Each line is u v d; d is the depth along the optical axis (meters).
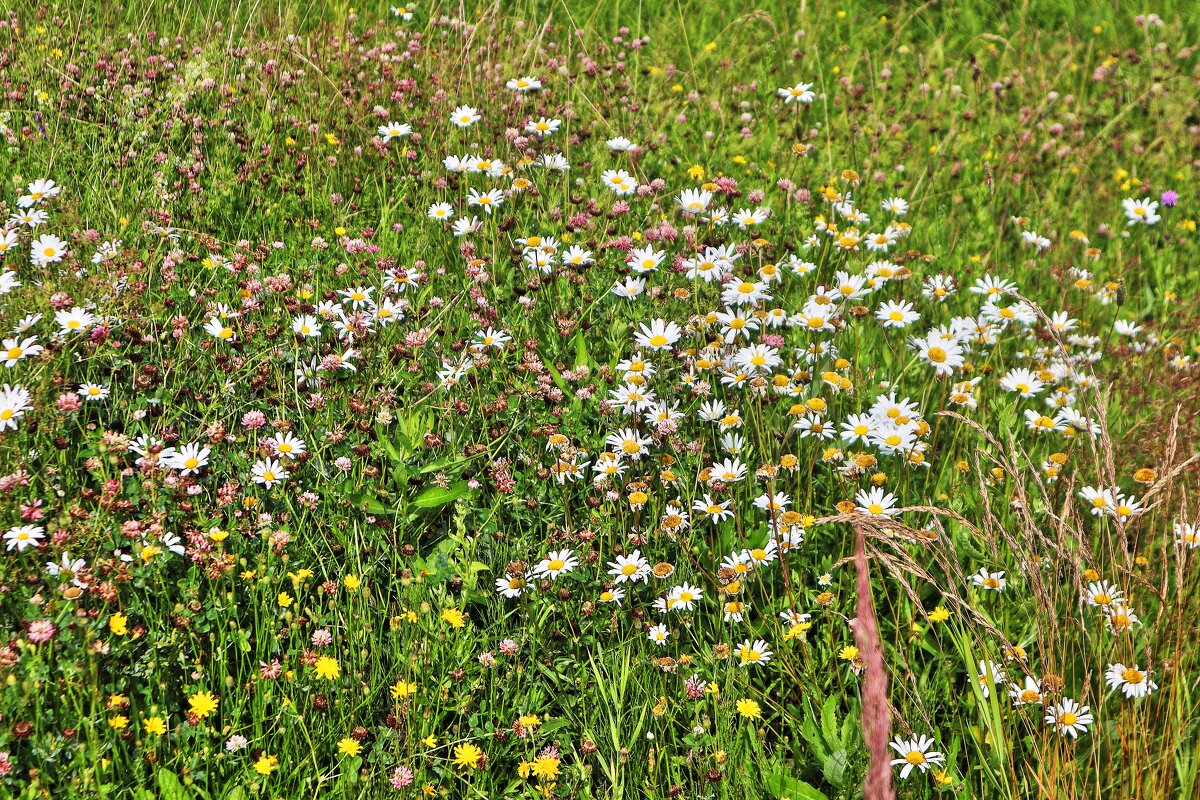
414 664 2.77
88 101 5.05
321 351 3.78
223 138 5.00
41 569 2.79
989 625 2.71
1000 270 5.24
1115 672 2.86
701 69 7.12
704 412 3.64
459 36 6.60
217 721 2.79
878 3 8.98
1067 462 3.71
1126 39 8.87
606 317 4.09
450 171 4.91
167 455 3.13
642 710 2.82
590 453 3.58
